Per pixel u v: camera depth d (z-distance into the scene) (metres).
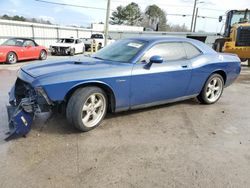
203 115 4.84
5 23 20.38
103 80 3.80
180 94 4.97
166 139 3.69
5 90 6.27
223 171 2.90
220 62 5.47
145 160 3.07
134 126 4.12
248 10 13.32
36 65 4.14
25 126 3.49
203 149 3.42
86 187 2.52
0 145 3.29
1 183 2.54
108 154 3.18
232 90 7.38
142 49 4.36
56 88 3.45
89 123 3.86
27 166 2.84
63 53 19.02
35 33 23.91
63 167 2.85
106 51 4.88
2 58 11.73
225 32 14.42
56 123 4.06
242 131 4.12
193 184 2.63
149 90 4.38
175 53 4.80
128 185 2.58
